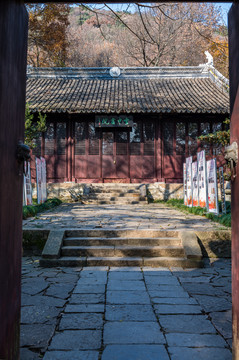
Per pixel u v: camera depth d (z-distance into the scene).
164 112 14.69
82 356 2.62
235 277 2.33
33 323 3.28
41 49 26.33
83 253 6.20
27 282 4.77
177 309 3.66
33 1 2.44
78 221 8.35
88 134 16.09
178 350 2.71
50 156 16.03
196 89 16.98
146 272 5.42
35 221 8.30
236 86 2.37
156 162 16.00
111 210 11.44
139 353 2.65
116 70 18.14
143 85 17.56
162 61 28.55
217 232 6.59
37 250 6.66
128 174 16.03
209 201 9.32
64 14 20.03
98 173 16.03
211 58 18.33
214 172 8.70
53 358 2.58
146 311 3.60
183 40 26.53
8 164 2.08
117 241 6.51
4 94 1.97
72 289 4.42
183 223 7.99
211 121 16.09
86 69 18.20
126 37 28.30
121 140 16.11
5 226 2.02
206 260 6.32
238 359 2.26
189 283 4.75
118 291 4.32
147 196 15.38
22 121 2.47
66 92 16.56
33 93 16.25
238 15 2.32
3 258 1.98
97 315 3.48
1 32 1.90
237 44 2.35
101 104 15.09
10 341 2.14
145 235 6.80
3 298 1.98
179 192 15.51
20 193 2.43
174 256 6.14
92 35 31.50
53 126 16.09
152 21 24.48
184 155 16.06
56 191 15.45
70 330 3.11
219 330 3.10
